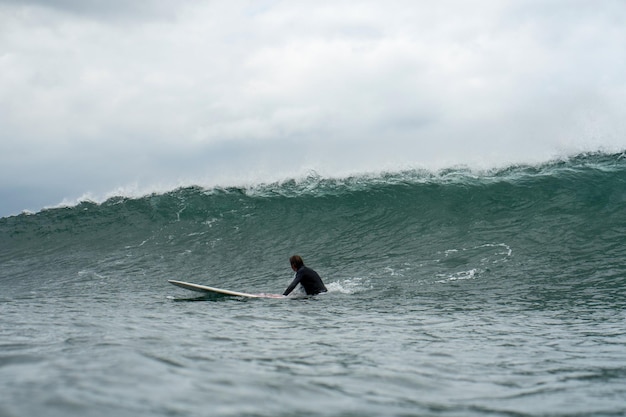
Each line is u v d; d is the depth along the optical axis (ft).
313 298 36.52
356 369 14.30
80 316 26.32
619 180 58.49
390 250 50.88
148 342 16.97
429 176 65.77
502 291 37.45
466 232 52.65
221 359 14.58
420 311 30.45
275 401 10.32
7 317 25.61
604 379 13.88
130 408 9.04
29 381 10.60
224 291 38.50
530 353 17.85
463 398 11.71
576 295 35.37
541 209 55.11
